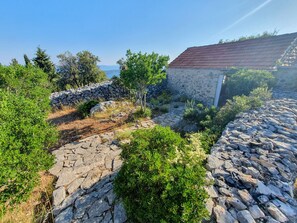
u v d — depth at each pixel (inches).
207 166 128.4
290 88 328.5
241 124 196.2
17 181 115.9
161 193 90.0
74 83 869.8
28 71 273.4
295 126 173.5
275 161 127.3
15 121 126.6
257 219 85.5
